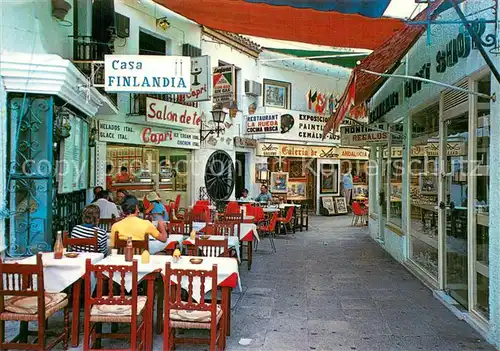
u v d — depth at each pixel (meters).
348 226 17.47
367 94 10.99
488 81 5.45
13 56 6.51
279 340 5.39
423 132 8.59
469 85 5.92
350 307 6.73
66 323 5.05
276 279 8.55
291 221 15.29
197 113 15.34
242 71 18.05
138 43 13.13
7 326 5.72
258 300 7.09
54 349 5.01
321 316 6.30
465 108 6.16
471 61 5.75
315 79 21.33
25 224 6.93
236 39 17.31
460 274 6.61
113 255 5.85
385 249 11.95
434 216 7.89
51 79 6.70
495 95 5.05
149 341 4.96
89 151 10.48
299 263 10.12
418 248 9.09
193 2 9.62
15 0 6.82
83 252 6.00
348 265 9.91
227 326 5.48
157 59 6.75
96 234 6.20
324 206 21.50
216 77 14.60
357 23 10.02
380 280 8.48
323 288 7.86
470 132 5.89
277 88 19.84
